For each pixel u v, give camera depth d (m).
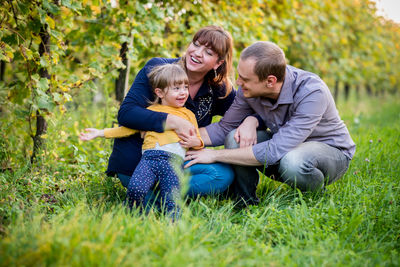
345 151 2.96
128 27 3.93
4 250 1.80
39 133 3.51
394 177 3.35
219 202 2.97
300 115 2.75
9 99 3.32
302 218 2.45
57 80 3.50
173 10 4.45
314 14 7.58
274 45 2.69
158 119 2.76
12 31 3.14
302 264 2.03
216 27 2.90
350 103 13.59
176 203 2.53
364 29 9.93
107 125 4.13
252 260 1.95
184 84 2.83
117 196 2.95
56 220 2.31
